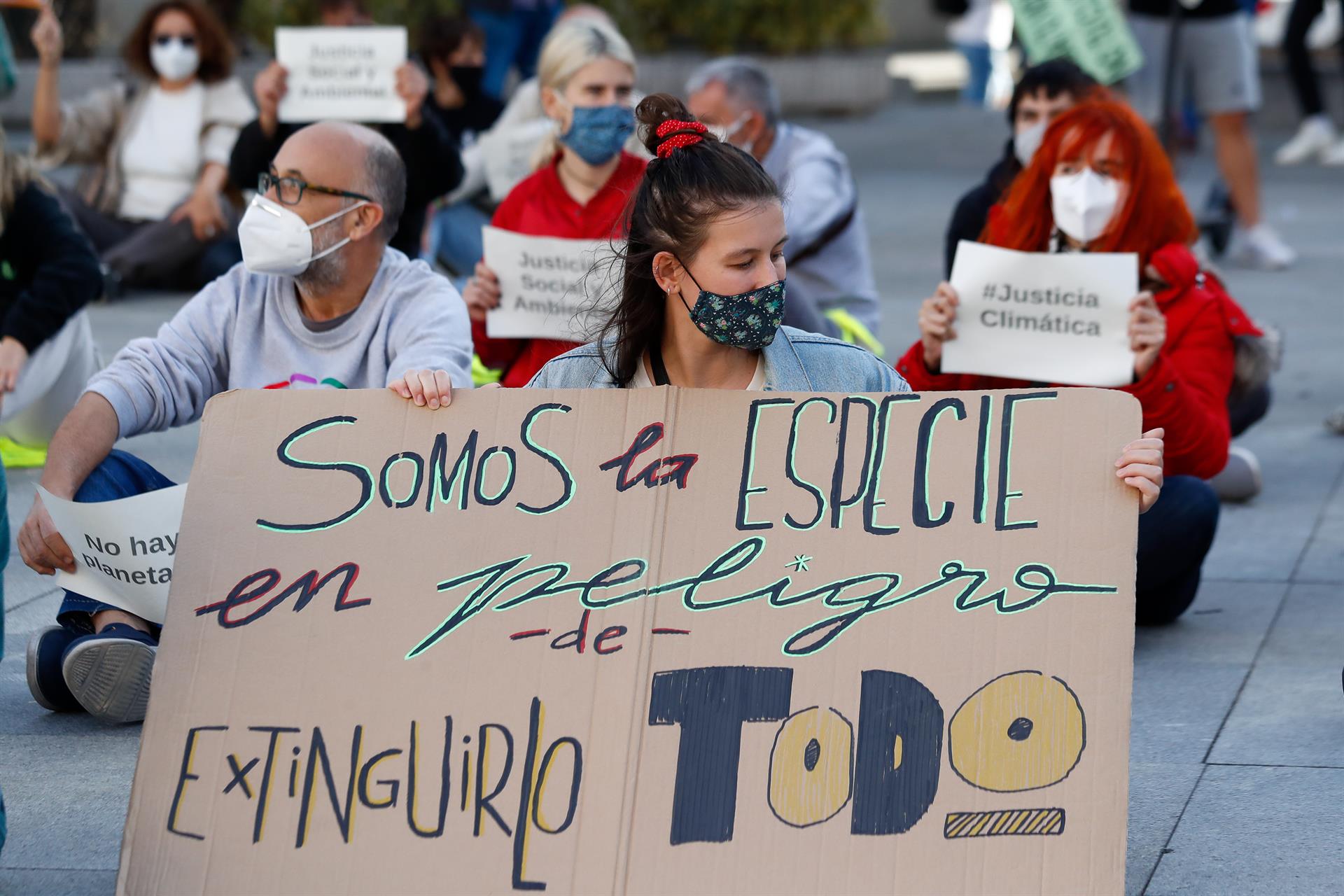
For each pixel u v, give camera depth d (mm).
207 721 3822
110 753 4992
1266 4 26484
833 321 8555
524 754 3740
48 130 12938
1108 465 3848
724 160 3992
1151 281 6016
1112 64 9742
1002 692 3688
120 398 5086
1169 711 5301
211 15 13055
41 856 4297
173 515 4965
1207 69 13805
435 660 3844
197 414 5344
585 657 3811
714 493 3945
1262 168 19625
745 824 3643
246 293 5309
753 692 3744
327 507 4027
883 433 3953
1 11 23031
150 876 3701
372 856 3682
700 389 4043
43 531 4930
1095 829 3566
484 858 3656
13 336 7512
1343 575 6770
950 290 5715
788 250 8633
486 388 4117
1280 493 8070
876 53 25953
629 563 3902
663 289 4156
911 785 3643
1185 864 4184
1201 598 6570
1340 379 10344
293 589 3943
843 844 3609
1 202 7594
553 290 6961
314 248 5117
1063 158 5789
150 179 13102
